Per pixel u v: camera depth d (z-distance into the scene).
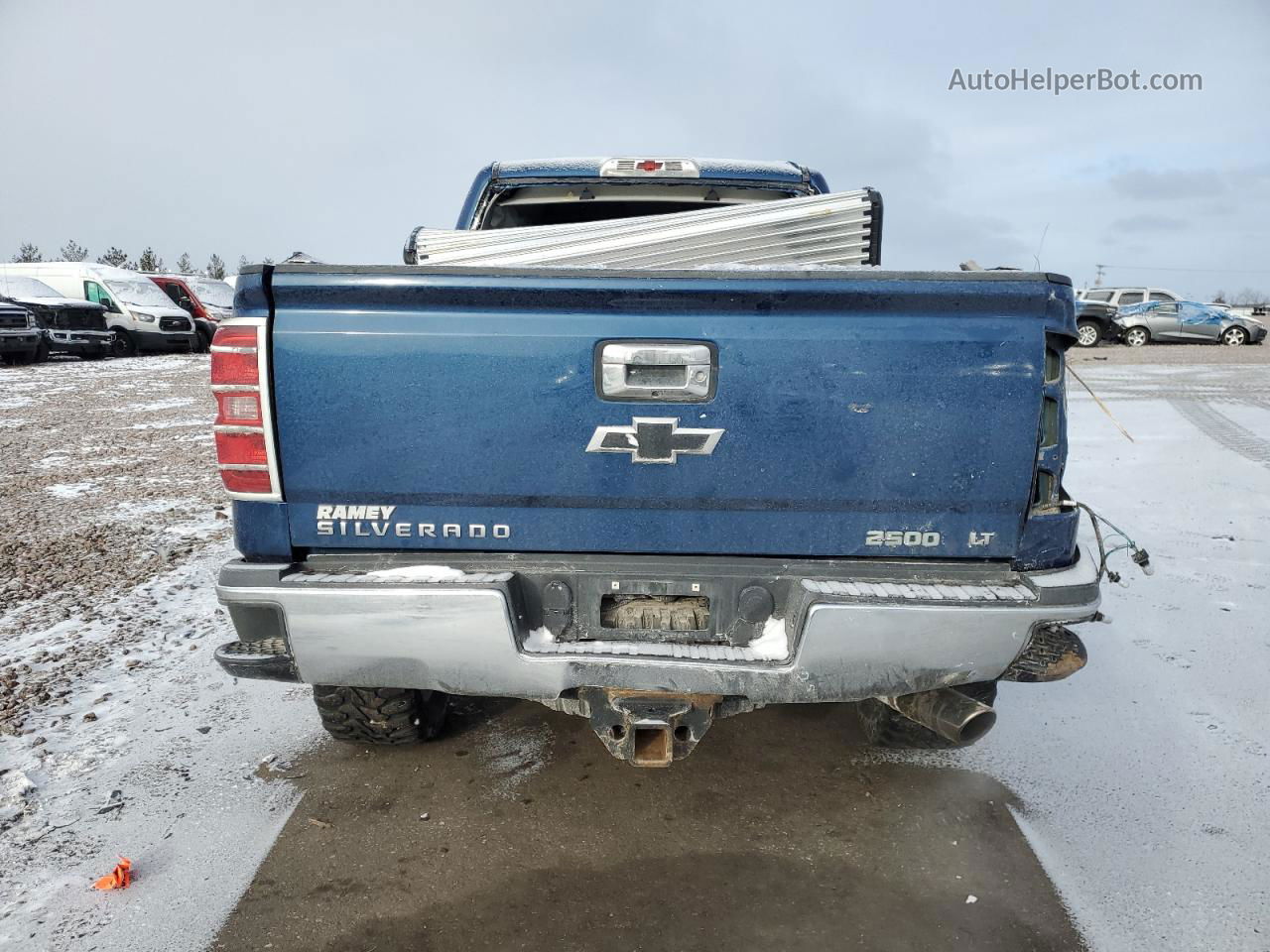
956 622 2.24
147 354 22.16
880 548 2.38
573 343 2.28
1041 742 3.29
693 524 2.38
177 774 3.07
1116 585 4.97
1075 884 2.51
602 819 2.83
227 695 3.70
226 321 2.32
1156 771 3.09
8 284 19.52
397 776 3.07
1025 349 2.29
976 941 2.29
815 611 2.22
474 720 3.49
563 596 2.41
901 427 2.30
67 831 2.73
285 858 2.62
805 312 2.29
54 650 4.15
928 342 2.27
